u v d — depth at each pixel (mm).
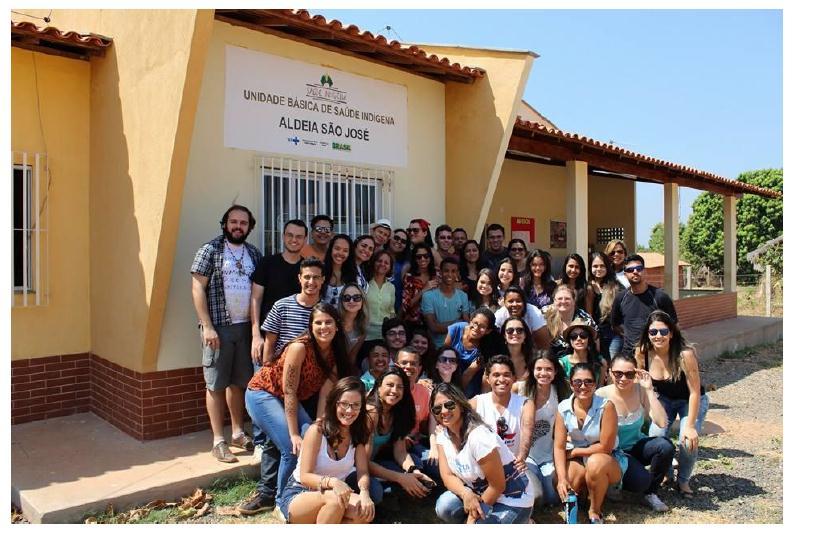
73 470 4297
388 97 6527
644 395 4301
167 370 5027
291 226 4664
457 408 3639
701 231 29578
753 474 4758
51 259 5594
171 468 4332
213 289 4605
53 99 5566
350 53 6098
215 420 4574
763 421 6285
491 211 10234
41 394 5578
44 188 5527
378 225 5520
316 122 5898
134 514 3824
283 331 4129
